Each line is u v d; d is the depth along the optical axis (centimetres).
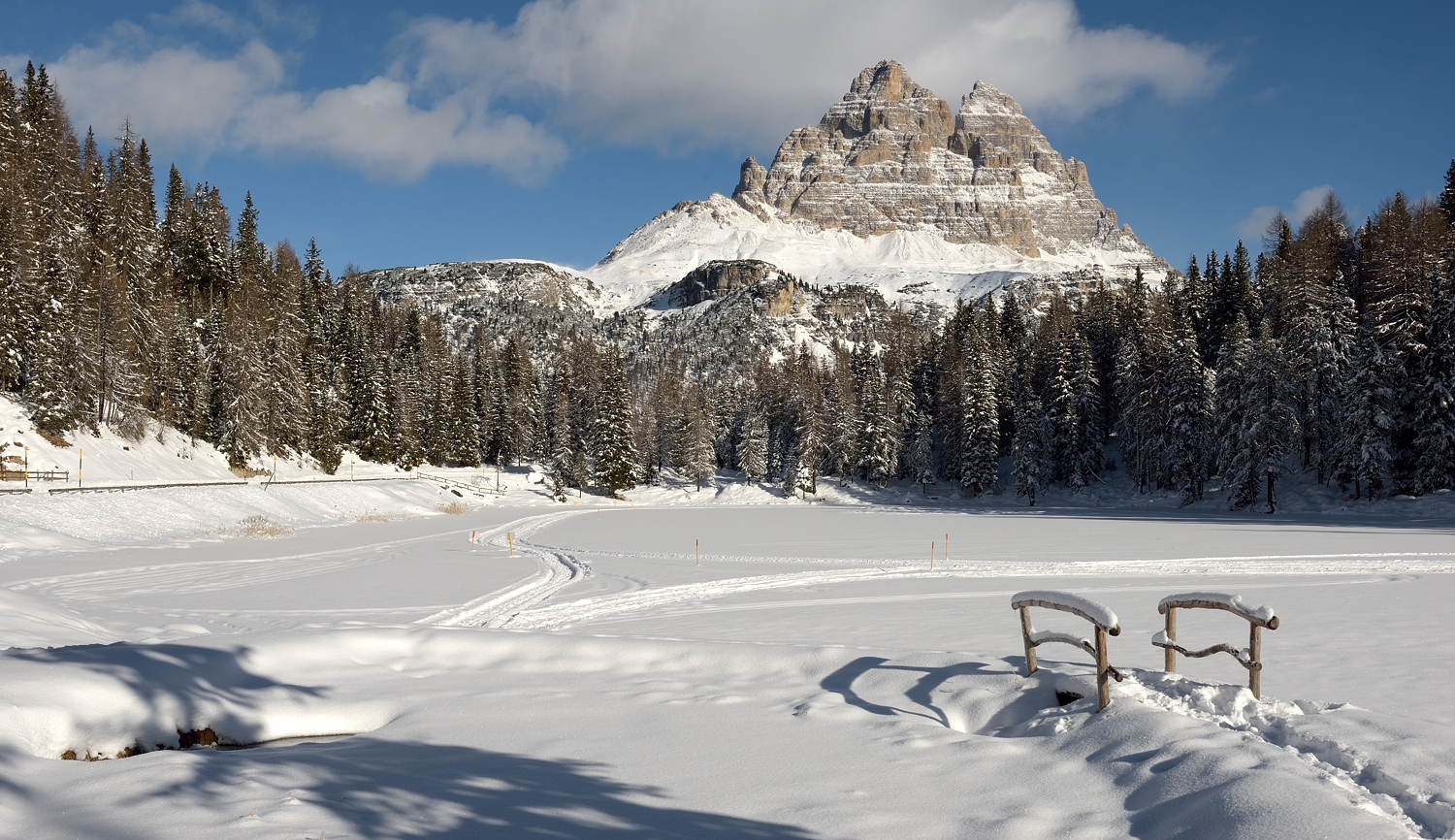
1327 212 7631
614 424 9231
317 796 516
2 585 2069
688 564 2750
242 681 793
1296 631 1270
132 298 6303
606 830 470
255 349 7088
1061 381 7800
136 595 1939
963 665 805
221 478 6231
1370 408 5272
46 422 4944
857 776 561
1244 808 441
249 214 9725
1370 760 494
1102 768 548
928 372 10125
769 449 10506
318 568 2562
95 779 534
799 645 912
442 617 1584
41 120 7350
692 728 681
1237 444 5994
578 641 940
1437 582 1967
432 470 9519
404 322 12644
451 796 524
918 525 4978
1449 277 5156
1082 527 4531
